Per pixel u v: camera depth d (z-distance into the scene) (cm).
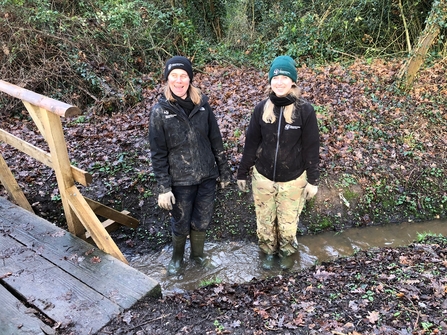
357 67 807
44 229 344
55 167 321
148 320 255
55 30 762
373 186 468
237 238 430
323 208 451
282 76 288
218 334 245
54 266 298
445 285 279
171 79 289
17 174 483
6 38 727
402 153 510
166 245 428
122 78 773
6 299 264
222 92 722
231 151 506
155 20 884
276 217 364
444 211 459
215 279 367
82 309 258
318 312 267
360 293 287
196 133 312
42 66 739
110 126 621
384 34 930
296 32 945
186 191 328
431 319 245
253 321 261
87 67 741
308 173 325
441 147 529
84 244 324
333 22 914
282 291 311
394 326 243
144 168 492
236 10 1138
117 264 299
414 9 886
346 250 409
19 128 644
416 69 665
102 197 457
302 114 301
